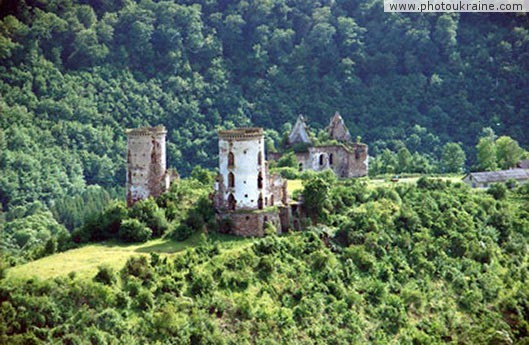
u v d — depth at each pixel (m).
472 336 139.00
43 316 115.12
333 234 154.25
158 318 118.44
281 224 155.12
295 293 134.38
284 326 126.94
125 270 128.50
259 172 152.88
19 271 131.00
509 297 151.88
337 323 132.12
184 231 148.25
